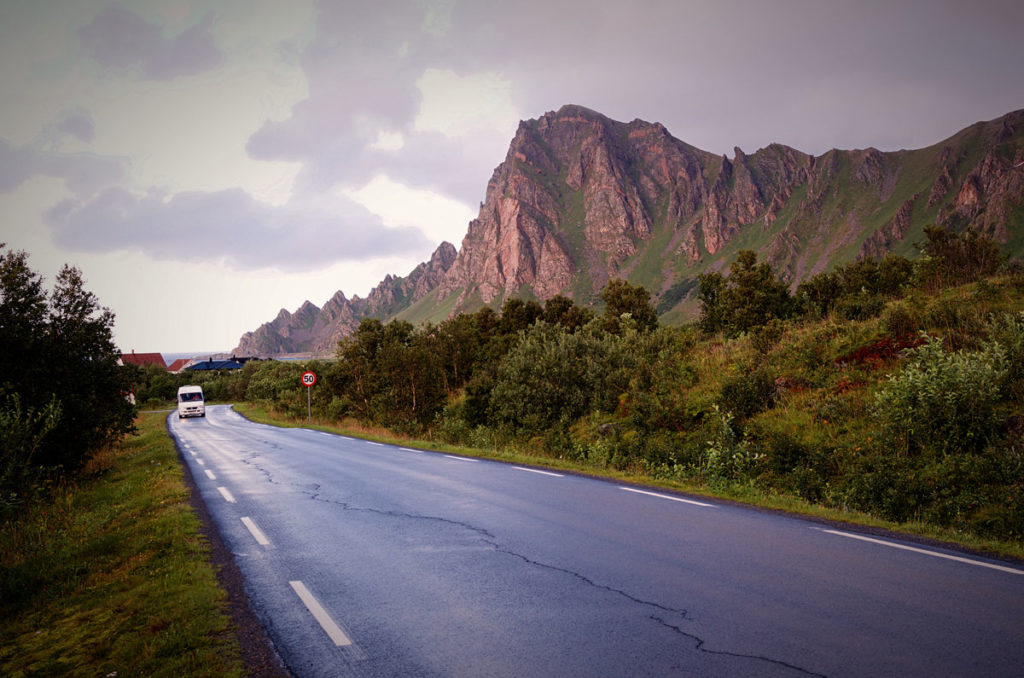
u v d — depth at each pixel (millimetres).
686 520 7453
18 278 13047
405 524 7730
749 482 10203
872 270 31328
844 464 9953
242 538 7301
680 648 3846
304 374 34625
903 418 10164
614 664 3652
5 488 9703
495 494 9555
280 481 11938
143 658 4078
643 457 12492
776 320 18562
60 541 7762
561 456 15062
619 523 7344
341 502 9422
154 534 7648
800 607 4477
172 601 5113
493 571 5645
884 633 3975
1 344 12672
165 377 77875
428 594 5086
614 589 5020
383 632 4324
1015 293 14703
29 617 5281
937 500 7992
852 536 6578
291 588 5367
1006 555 5738
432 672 3660
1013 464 8047
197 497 10375
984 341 11695
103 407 15375
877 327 15336
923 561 5574
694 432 13820
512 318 52688
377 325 42188
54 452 13891
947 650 3697
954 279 18516
